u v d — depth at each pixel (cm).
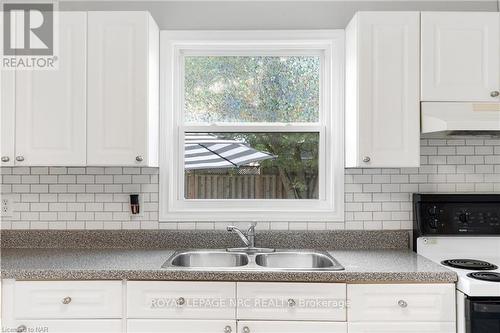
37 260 198
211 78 250
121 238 235
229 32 238
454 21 207
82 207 238
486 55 207
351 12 240
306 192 247
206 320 176
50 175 238
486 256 222
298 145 247
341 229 237
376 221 237
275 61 249
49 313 177
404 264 190
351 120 220
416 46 207
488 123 192
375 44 207
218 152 249
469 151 237
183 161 247
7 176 238
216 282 177
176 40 239
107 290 178
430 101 206
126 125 208
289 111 249
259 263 213
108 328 177
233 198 247
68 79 208
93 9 243
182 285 177
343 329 174
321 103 247
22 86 208
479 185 236
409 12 207
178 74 248
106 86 208
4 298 177
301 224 237
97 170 238
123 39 209
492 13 207
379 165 206
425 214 220
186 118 250
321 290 175
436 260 213
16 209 238
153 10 242
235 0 241
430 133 214
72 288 178
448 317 174
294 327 174
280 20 241
